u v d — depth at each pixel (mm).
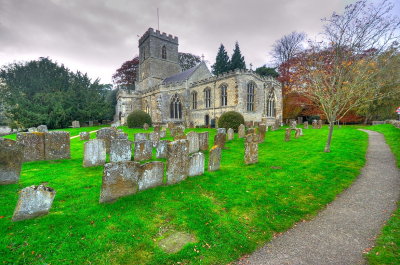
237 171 8844
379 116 32188
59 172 8344
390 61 11781
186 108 36219
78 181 7273
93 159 9219
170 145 7035
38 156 10188
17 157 7016
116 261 3709
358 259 3855
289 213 5578
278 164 9938
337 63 12125
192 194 6500
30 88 40000
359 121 34094
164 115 35688
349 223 5094
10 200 5680
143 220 4957
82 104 35531
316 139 17000
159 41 44500
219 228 4785
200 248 4121
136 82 50062
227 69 49062
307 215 5504
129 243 4168
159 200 5996
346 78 12430
